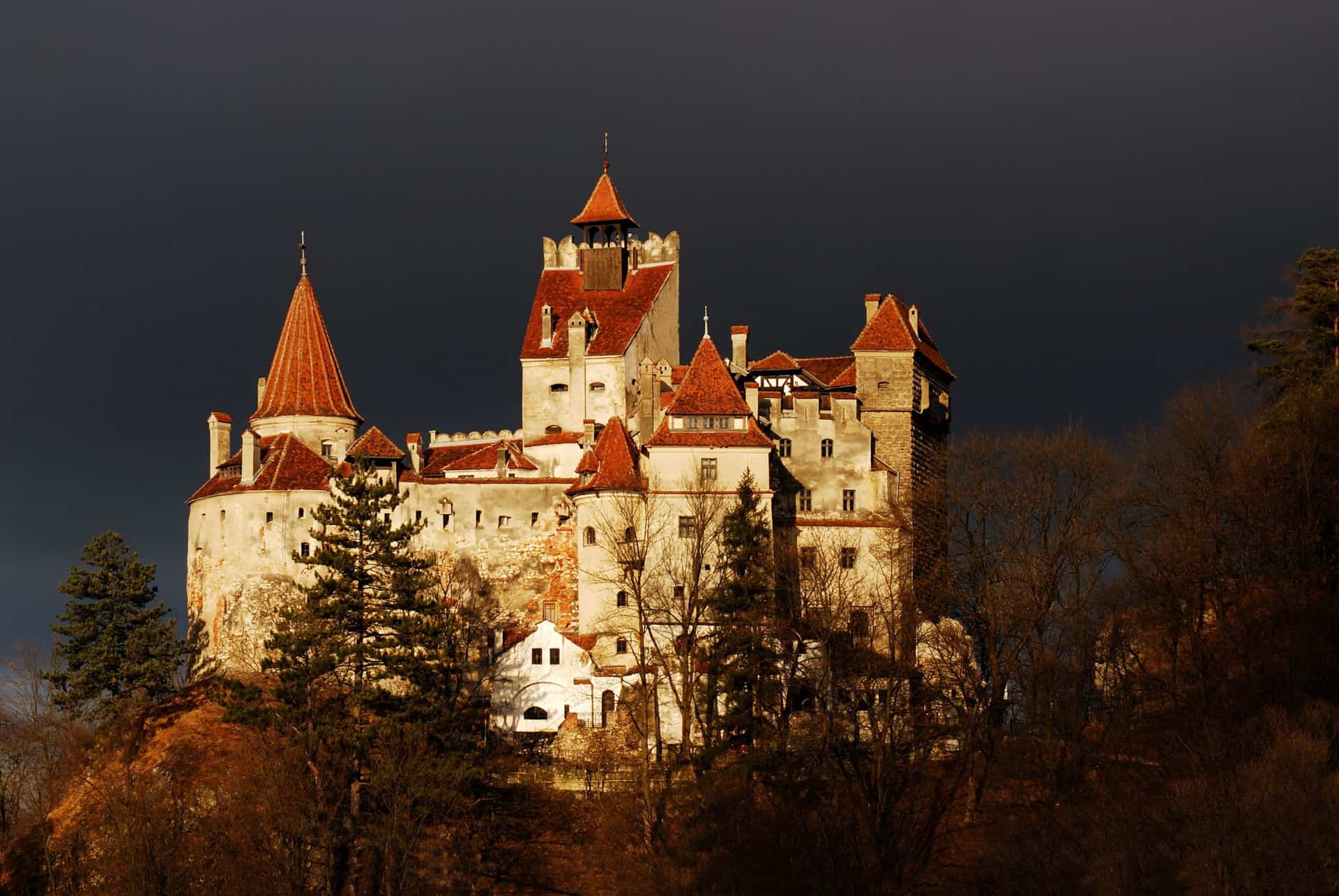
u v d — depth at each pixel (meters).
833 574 177.88
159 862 152.00
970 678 163.38
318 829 152.62
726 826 154.88
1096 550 166.62
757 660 162.38
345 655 160.50
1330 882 123.50
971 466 172.00
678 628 177.75
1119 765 152.00
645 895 153.00
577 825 163.75
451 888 154.50
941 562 176.38
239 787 159.12
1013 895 140.88
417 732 157.12
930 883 147.25
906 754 157.38
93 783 174.12
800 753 157.25
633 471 185.38
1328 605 151.75
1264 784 129.62
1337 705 144.12
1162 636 160.50
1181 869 127.94
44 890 166.62
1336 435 162.62
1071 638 163.00
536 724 176.25
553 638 177.62
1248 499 162.12
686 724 162.00
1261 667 149.88
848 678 162.38
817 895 145.88
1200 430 169.00
